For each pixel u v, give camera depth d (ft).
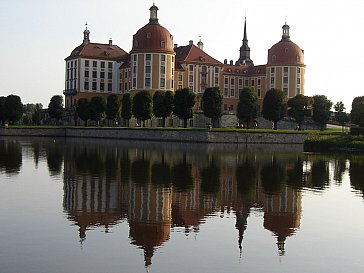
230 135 357.82
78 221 82.17
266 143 368.27
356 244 72.74
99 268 59.57
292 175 154.61
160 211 91.97
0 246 67.15
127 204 97.60
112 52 581.53
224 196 110.22
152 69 495.41
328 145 284.82
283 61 568.41
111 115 456.86
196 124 468.75
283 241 73.67
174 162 186.91
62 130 449.89
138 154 225.15
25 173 144.46
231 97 606.55
